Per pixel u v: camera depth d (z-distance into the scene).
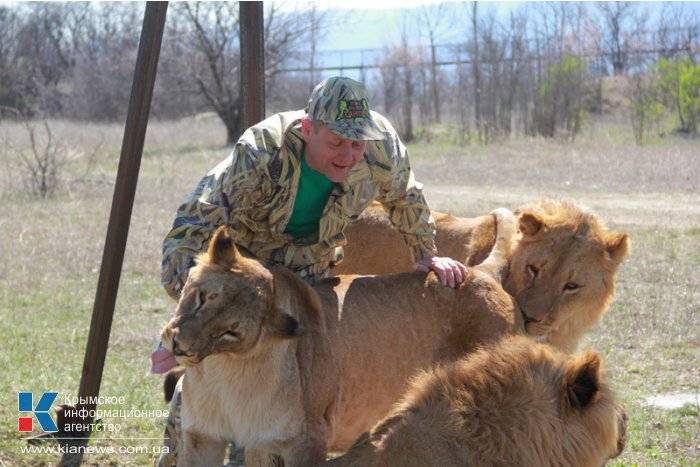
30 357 6.44
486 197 15.08
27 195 14.93
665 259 9.84
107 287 4.91
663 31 31.62
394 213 4.17
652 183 15.91
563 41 29.47
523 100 27.47
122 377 6.04
